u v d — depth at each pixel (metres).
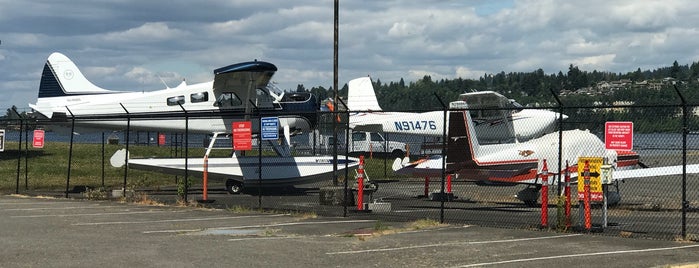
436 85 115.12
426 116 37.69
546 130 35.16
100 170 28.27
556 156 18.70
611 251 10.30
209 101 24.66
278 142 25.61
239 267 9.09
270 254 10.11
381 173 30.95
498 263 9.33
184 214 15.87
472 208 17.95
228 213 16.12
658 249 10.48
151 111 24.77
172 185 26.20
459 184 26.75
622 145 12.57
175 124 24.92
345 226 13.61
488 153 18.97
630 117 32.84
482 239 11.66
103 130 25.73
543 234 12.28
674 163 32.16
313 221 14.50
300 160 23.22
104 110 25.34
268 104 24.89
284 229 13.10
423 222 13.95
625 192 23.22
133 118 21.61
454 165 19.03
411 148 43.62
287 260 9.62
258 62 22.41
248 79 23.55
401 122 38.06
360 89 40.75
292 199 20.62
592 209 17.34
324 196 18.34
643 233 12.48
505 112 35.09
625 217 15.57
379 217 15.38
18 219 14.64
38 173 27.08
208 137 28.12
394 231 12.74
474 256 9.91
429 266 9.16
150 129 25.12
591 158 12.68
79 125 25.53
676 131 32.12
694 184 26.73
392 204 19.12
